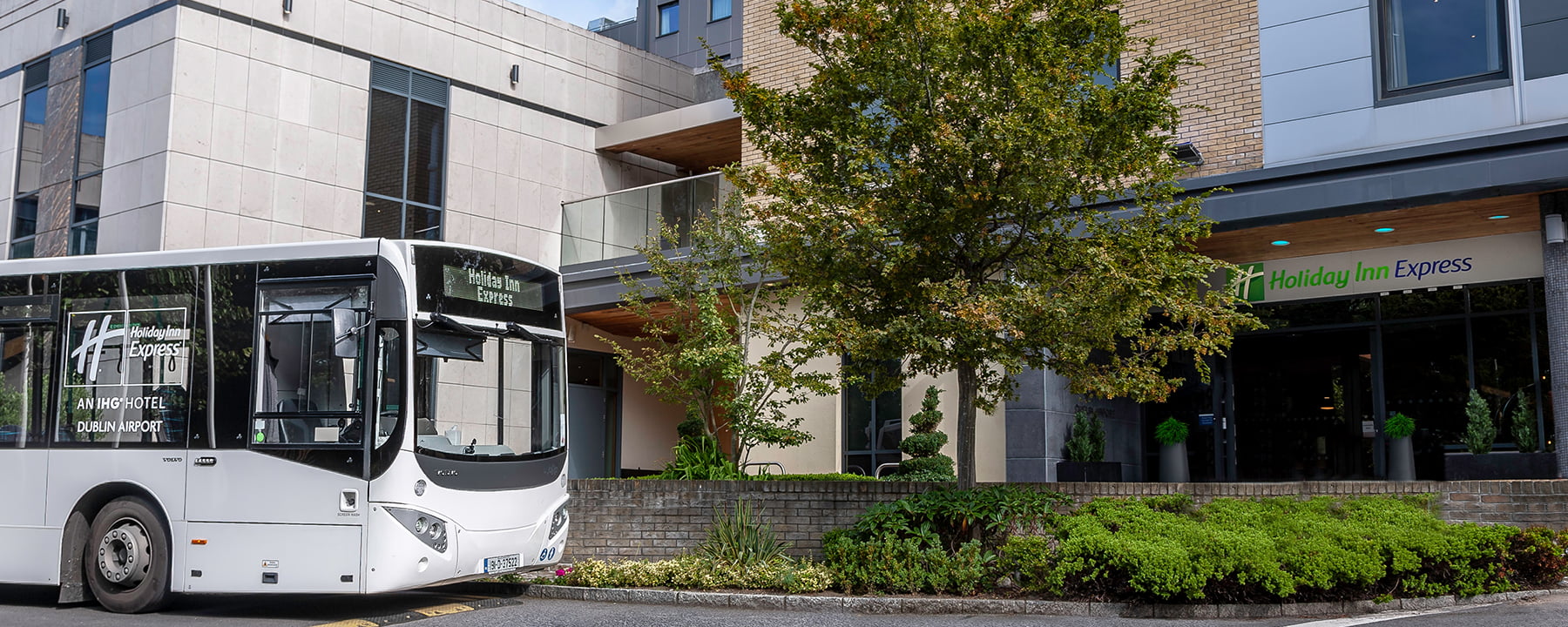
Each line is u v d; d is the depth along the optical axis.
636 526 13.82
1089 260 11.13
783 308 16.95
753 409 16.47
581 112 24.97
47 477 10.77
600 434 24.25
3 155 22.39
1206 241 16.78
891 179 11.35
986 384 12.39
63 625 9.83
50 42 21.70
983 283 11.65
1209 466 18.56
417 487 9.86
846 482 13.26
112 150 20.00
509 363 10.95
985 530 11.62
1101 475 16.78
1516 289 15.99
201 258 10.64
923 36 11.50
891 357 11.74
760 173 12.07
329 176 20.86
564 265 23.75
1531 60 14.40
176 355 10.55
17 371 11.09
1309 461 17.66
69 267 11.12
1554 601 10.22
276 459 10.01
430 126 22.39
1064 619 9.86
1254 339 18.28
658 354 18.30
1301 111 15.86
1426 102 15.01
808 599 10.91
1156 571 9.78
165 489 10.32
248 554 9.98
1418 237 16.39
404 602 11.52
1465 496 12.33
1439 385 16.53
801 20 12.01
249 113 19.94
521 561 10.80
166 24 19.38
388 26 21.92
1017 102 11.24
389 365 9.92
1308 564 9.84
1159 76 11.18
